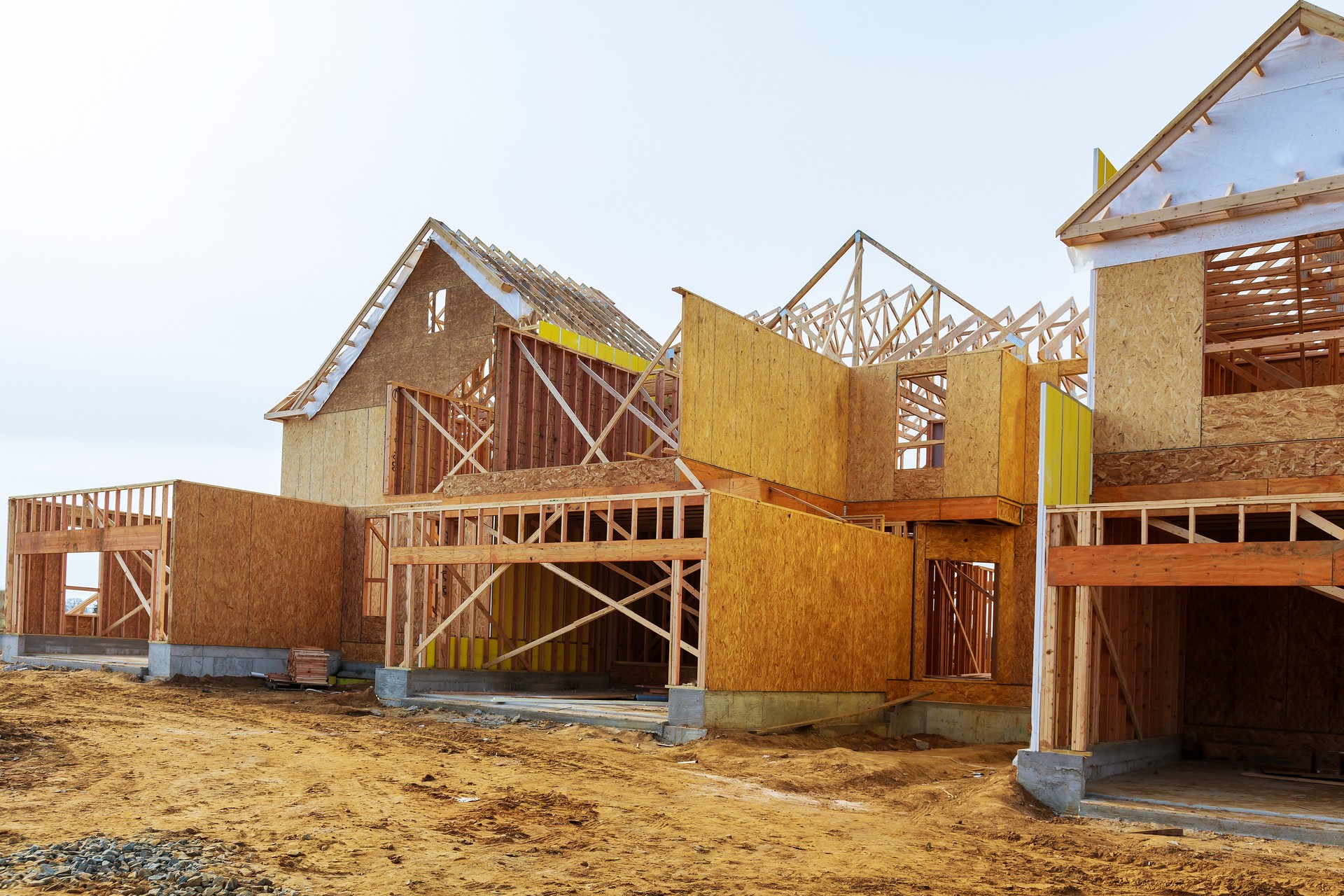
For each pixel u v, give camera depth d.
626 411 23.03
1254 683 15.23
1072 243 13.17
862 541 17.17
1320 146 11.73
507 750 12.04
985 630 25.97
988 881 7.46
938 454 22.30
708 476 15.98
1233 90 12.34
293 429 25.25
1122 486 12.52
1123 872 7.84
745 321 16.95
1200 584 9.91
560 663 20.55
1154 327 12.61
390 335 24.19
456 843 7.62
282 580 20.94
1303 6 11.73
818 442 18.52
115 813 8.04
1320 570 9.33
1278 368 16.20
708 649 13.46
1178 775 12.49
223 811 8.27
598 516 18.23
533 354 20.83
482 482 19.34
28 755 10.20
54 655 21.47
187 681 18.36
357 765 10.49
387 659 17.08
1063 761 10.34
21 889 6.03
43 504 21.39
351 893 6.30
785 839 8.47
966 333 21.97
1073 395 19.33
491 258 23.53
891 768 11.96
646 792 10.08
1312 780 12.26
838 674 16.31
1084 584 10.53
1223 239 12.20
